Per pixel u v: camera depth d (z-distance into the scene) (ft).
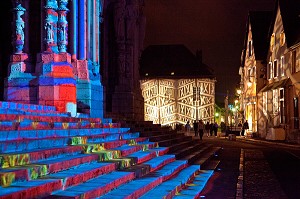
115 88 77.36
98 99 54.13
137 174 28.86
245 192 33.60
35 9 46.52
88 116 48.96
